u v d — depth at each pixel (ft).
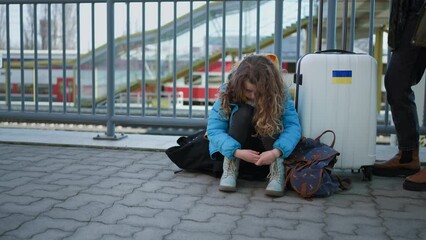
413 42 8.89
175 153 10.37
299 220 7.42
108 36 14.16
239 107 9.11
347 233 6.84
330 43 12.14
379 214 7.73
